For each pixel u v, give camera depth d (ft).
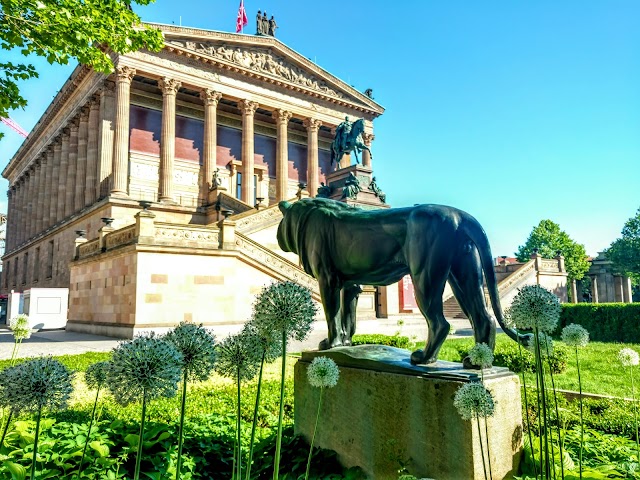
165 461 15.61
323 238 18.54
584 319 83.15
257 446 18.01
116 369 8.74
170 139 135.33
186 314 67.31
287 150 169.48
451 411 13.26
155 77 137.39
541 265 134.72
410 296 95.81
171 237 68.59
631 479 13.75
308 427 18.19
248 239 75.72
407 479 9.75
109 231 81.51
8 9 30.86
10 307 118.11
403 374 14.84
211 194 137.08
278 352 11.66
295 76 166.61
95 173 140.67
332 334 18.80
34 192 208.03
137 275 64.59
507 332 14.37
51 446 15.61
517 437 14.28
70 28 33.04
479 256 15.53
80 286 89.10
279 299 10.16
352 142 80.38
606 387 31.91
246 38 153.17
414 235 15.30
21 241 225.15
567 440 17.47
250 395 28.35
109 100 136.87
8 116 36.47
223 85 148.97
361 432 15.88
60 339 70.49
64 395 9.70
